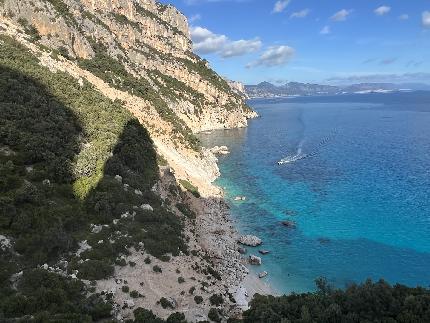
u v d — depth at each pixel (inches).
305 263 2016.5
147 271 1494.8
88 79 3688.5
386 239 2255.2
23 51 3061.0
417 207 2699.3
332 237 2309.3
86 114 2672.2
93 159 2068.2
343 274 1907.0
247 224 2529.5
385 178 3410.4
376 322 1037.2
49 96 2566.4
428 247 2146.9
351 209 2721.5
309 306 1178.6
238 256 2060.8
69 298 1222.3
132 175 2191.2
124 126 2787.9
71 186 1829.5
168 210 2167.8
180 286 1477.6
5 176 1612.9
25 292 1182.3
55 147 2000.5
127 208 1843.0
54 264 1376.7
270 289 1779.0
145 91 4719.5
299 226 2479.1
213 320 1315.2
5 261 1279.5
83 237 1574.8
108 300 1273.4
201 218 2453.2
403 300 1101.7
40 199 1595.7
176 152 3361.2
